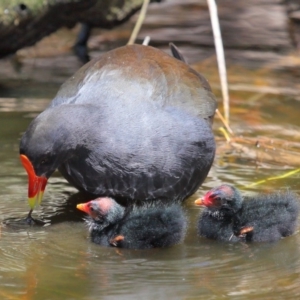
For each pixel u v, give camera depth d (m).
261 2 22.91
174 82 11.77
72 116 10.64
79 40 20.34
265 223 10.45
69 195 12.09
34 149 10.37
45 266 9.42
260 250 10.10
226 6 22.91
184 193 11.38
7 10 16.42
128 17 18.39
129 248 10.11
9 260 9.59
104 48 20.50
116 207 10.37
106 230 10.32
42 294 8.57
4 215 11.18
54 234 10.57
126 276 9.14
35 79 18.14
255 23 21.88
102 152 10.79
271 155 13.84
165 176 11.00
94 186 11.06
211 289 8.74
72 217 11.22
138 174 10.89
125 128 10.88
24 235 10.49
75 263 9.56
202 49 20.38
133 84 11.42
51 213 11.35
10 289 8.70
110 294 8.59
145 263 9.59
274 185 12.36
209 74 18.52
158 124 11.02
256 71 18.84
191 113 11.58
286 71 18.84
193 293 8.62
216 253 9.99
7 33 16.88
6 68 19.05
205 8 23.39
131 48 12.28
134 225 10.14
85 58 19.81
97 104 11.05
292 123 15.46
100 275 9.15
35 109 16.00
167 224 10.09
